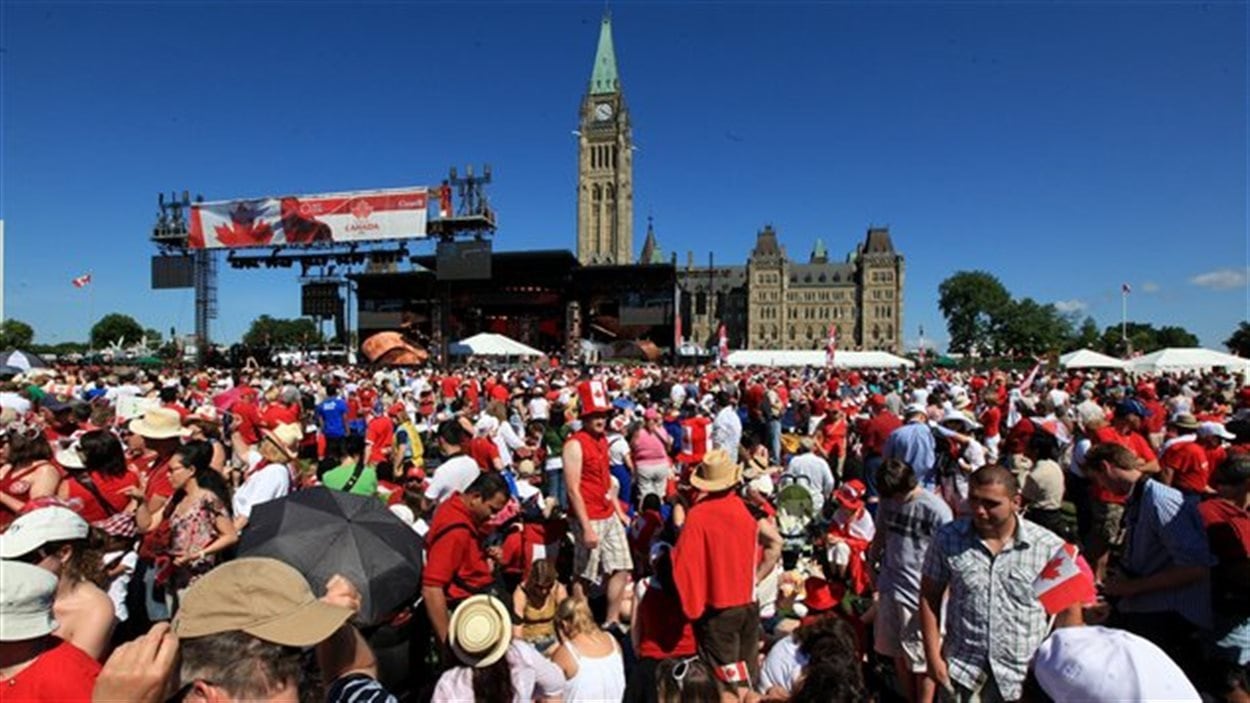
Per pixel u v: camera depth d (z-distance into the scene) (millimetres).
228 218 43469
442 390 25172
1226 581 4875
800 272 162250
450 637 3715
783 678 4871
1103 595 7242
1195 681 4438
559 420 11570
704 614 4883
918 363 93375
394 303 76125
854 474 10195
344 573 4562
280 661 2512
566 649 4812
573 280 73562
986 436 14734
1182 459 8266
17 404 12406
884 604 5613
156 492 6801
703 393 26328
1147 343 118000
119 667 2434
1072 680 2414
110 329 145875
